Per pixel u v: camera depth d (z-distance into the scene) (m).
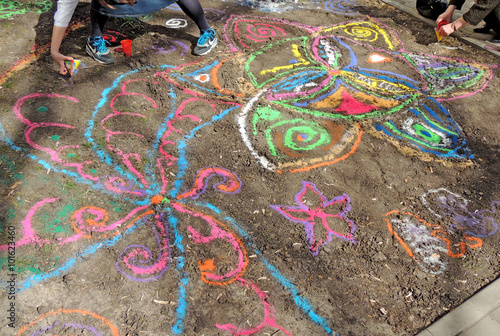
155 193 2.14
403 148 2.59
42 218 1.91
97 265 1.77
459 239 2.06
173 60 3.16
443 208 2.21
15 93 2.61
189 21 3.73
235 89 2.96
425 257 1.96
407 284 1.84
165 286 1.74
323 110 2.85
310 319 1.68
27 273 1.70
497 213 2.21
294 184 2.28
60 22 2.40
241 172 2.32
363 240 2.01
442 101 3.02
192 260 1.85
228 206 2.12
